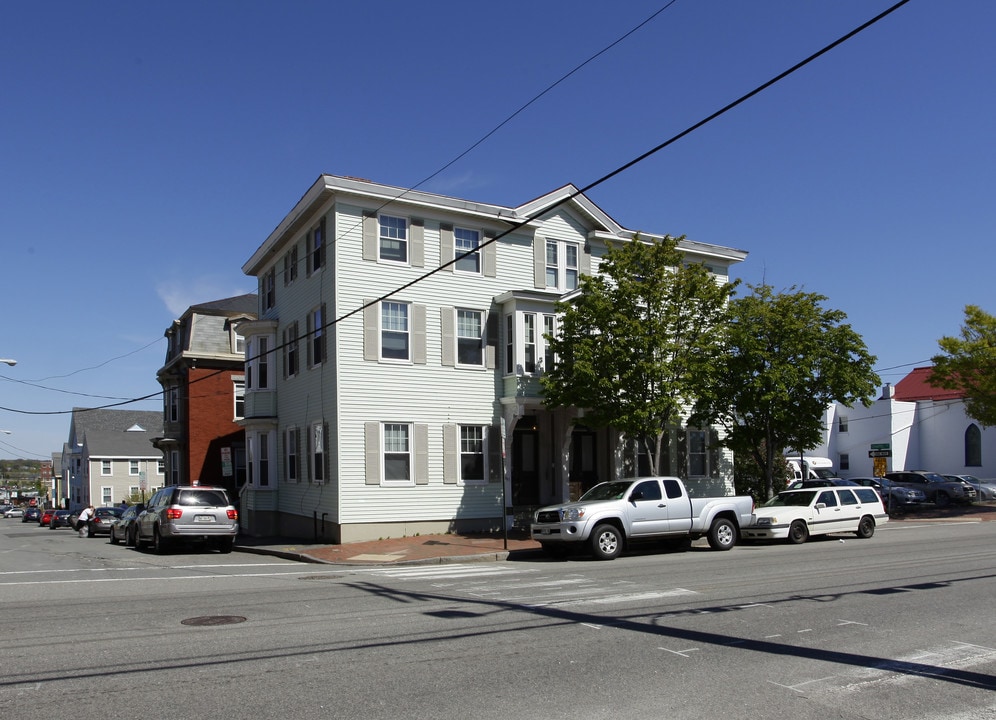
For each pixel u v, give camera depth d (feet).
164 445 131.23
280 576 51.01
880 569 48.16
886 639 28.32
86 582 47.26
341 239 79.36
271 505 95.55
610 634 29.30
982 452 155.33
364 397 78.54
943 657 25.71
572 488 92.07
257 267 106.22
